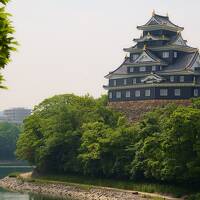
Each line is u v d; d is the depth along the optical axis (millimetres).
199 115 93812
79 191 116812
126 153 113875
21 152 148375
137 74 158750
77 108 138875
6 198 109500
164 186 102875
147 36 160875
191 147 93938
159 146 101500
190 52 159750
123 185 112438
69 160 131625
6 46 21609
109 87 163125
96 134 121375
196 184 98500
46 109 151500
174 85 149250
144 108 151625
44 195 116438
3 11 21266
